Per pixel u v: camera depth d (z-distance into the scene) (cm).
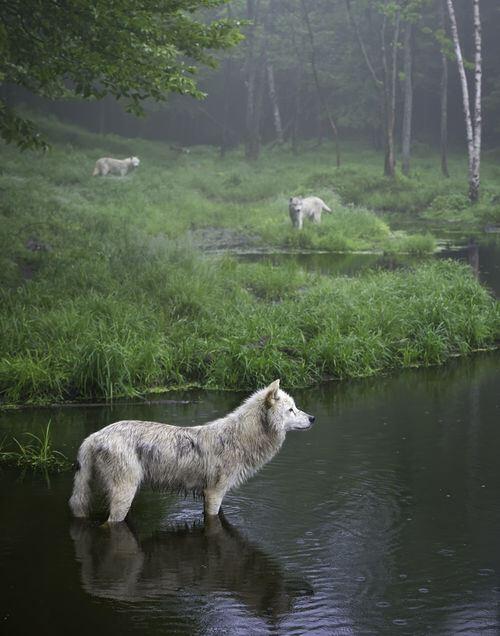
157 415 966
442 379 1166
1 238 1722
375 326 1314
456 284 1533
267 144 5791
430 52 5628
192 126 6216
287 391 1100
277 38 5319
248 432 661
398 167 4616
